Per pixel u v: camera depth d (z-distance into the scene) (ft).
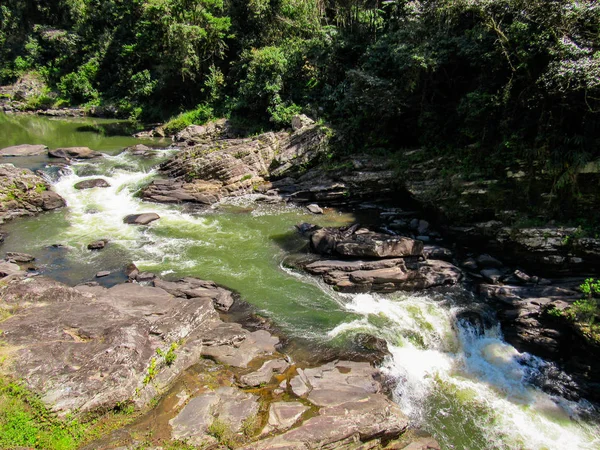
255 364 33.86
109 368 28.55
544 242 45.75
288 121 95.66
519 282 46.26
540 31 47.52
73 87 171.01
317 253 53.21
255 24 125.18
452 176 59.31
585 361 37.04
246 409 28.50
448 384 36.32
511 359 39.09
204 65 130.93
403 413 30.40
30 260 52.16
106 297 40.32
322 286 47.19
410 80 68.85
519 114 52.54
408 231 60.90
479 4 54.24
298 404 29.30
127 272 48.98
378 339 38.32
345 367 34.17
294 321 40.96
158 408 28.60
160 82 137.49
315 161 78.43
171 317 35.83
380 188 69.72
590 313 37.76
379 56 78.59
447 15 65.31
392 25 82.84
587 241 43.29
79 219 65.05
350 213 68.85
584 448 30.96
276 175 79.15
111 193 74.69
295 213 68.64
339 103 85.92
